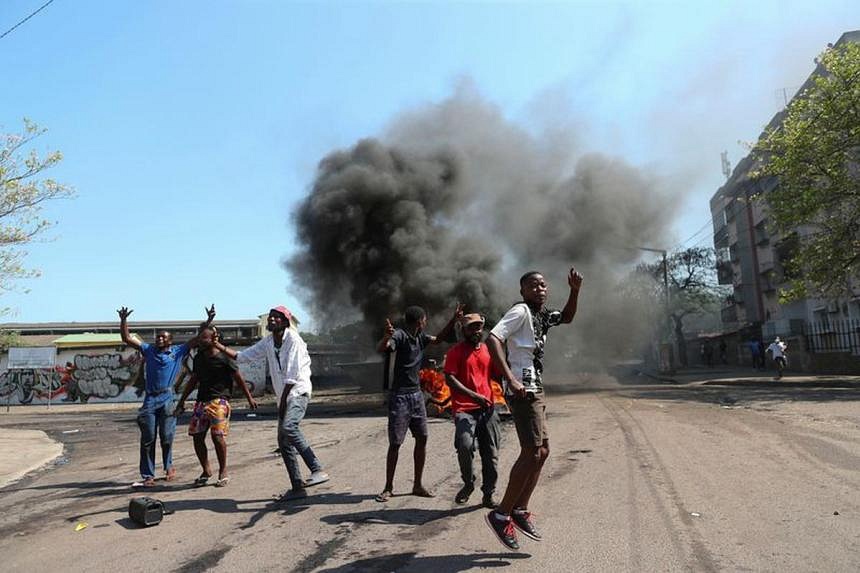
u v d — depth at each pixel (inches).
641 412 520.4
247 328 1657.2
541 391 171.3
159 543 190.9
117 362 1083.3
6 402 1071.0
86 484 295.0
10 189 526.9
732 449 322.7
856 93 681.0
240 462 338.6
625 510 210.8
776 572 153.2
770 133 799.7
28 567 174.4
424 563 165.3
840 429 378.9
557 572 155.6
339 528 200.2
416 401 238.7
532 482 173.8
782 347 915.4
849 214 739.4
